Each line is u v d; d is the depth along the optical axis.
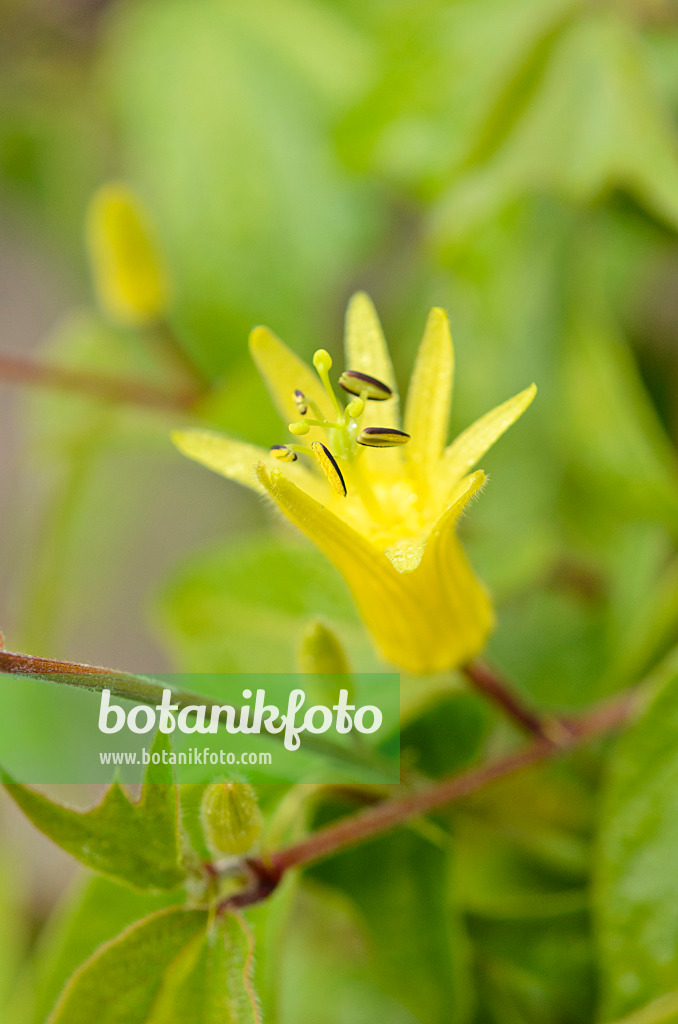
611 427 0.37
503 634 0.37
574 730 0.33
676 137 0.37
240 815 0.31
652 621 0.34
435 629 0.32
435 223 0.37
